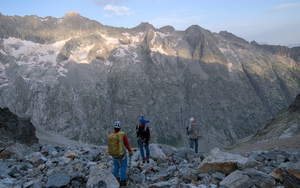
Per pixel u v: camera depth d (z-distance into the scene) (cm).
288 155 660
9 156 830
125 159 584
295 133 3341
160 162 846
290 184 474
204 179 580
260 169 590
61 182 549
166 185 560
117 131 593
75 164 729
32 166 741
